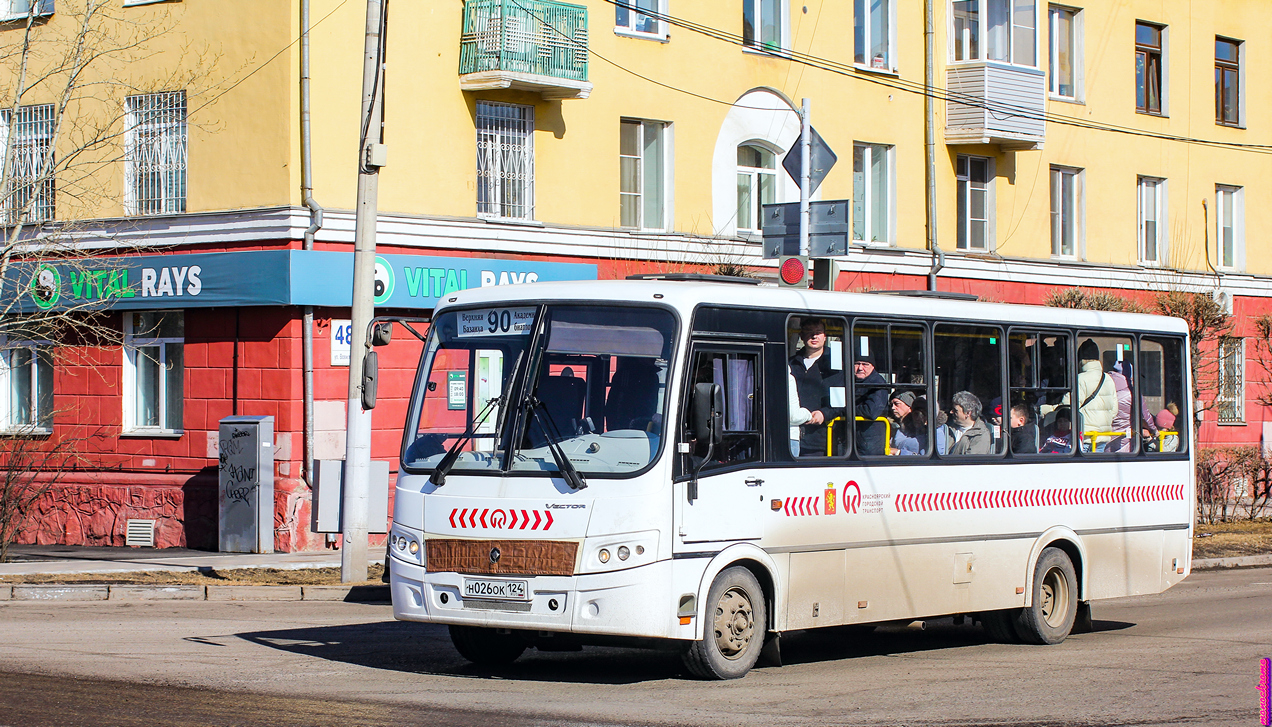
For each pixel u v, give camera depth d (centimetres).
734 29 2536
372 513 1931
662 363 970
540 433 973
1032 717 876
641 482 940
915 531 1140
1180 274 3275
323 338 2025
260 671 1010
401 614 997
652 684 986
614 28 2369
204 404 2080
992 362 1229
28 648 1116
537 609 944
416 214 2114
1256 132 3544
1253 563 2161
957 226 2931
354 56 2059
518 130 2259
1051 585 1274
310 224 2003
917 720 859
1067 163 3122
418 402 1034
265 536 1952
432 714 845
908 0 2823
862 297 1134
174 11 2108
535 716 845
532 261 2241
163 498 2103
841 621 1080
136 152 2144
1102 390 1327
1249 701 945
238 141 2055
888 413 1134
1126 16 3250
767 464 1027
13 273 2158
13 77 2228
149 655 1084
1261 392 3488
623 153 2409
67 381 2205
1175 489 1391
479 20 2161
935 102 2859
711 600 982
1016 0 2961
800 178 1800
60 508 2180
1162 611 1559
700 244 2462
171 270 2070
